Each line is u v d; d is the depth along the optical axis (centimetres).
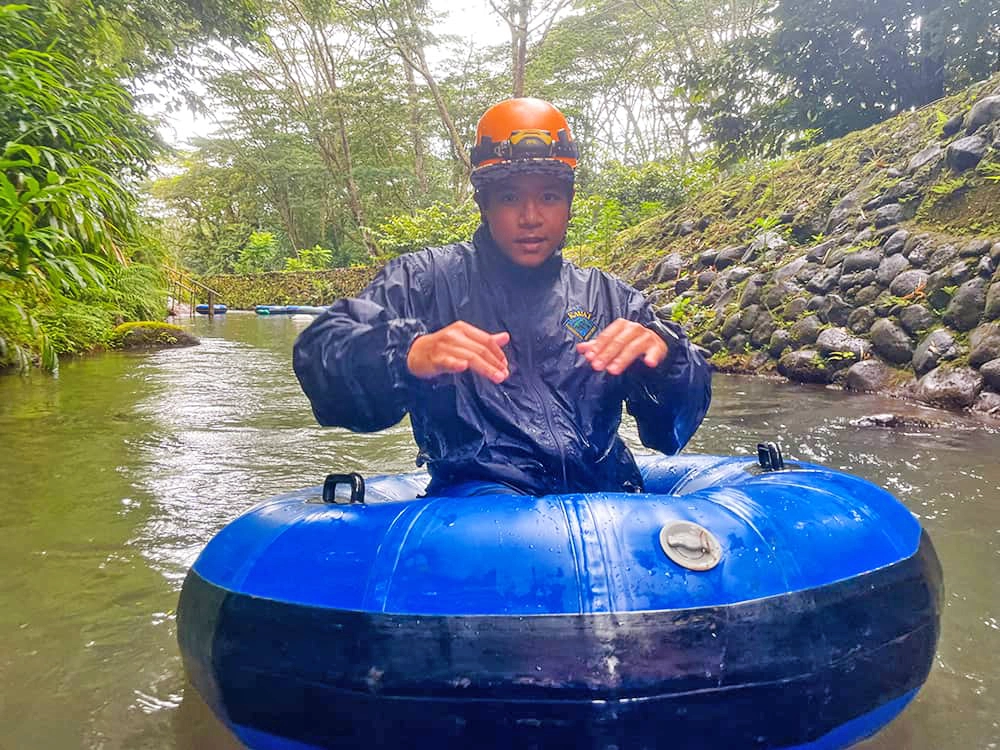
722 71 1251
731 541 143
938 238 673
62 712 178
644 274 1075
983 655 196
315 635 138
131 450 442
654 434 197
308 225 3769
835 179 895
